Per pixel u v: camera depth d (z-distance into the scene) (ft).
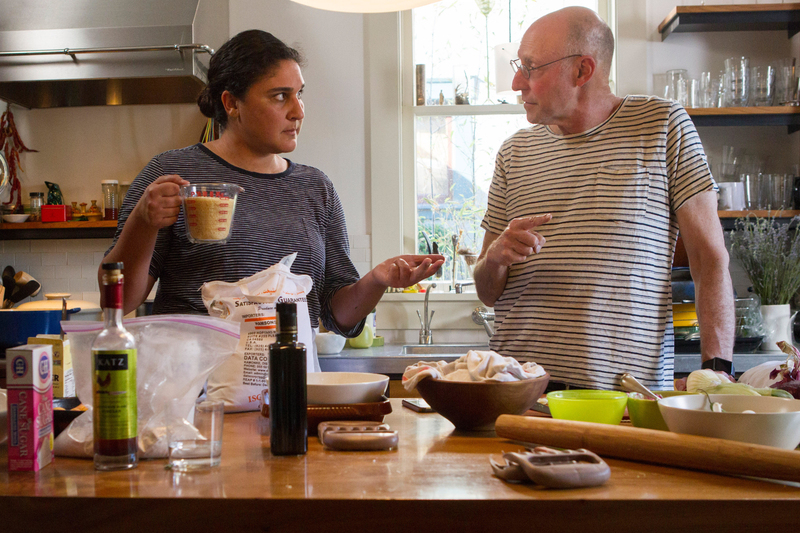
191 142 11.76
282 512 2.47
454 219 11.85
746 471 2.69
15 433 2.90
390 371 9.32
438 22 11.84
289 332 3.22
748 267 10.11
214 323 3.36
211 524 2.48
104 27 10.25
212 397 4.29
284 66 5.12
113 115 11.83
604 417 3.71
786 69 10.45
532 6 11.76
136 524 2.49
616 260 5.72
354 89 11.62
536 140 6.45
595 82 5.93
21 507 2.53
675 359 9.02
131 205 5.12
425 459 3.09
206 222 4.25
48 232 11.17
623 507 2.44
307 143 11.66
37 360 2.94
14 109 11.78
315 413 3.70
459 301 11.40
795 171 10.85
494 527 2.44
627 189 5.77
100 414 2.93
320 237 5.72
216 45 11.32
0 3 10.64
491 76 11.80
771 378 4.41
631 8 11.21
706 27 10.80
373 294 5.29
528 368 3.84
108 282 3.00
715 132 11.21
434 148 11.89
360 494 2.52
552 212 6.08
